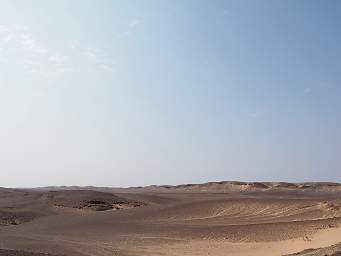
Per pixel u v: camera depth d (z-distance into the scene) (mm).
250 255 33094
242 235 41812
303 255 25797
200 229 47250
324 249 27266
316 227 41750
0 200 97812
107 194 105438
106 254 34250
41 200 90812
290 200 69938
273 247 35594
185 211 64500
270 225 45750
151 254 34469
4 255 27422
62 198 90375
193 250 36031
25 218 62719
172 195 129000
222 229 45906
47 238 43594
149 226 52219
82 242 41031
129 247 38000
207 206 67125
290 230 41750
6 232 49062
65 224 56281
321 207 59031
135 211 67938
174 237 43281
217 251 35281
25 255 28141
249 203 67562
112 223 56250
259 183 185000
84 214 69562
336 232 37562
